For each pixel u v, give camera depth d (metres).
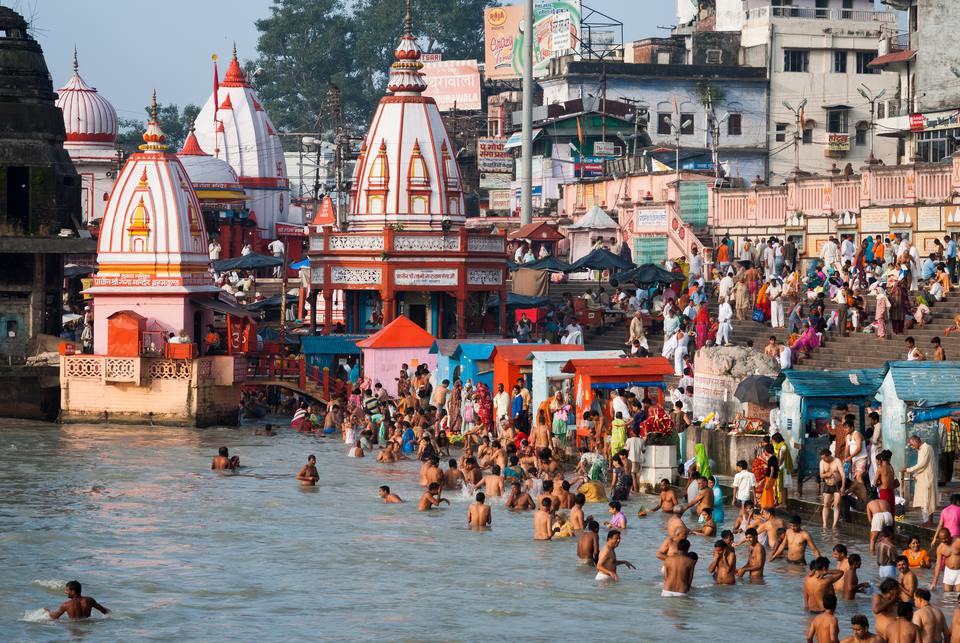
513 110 126.69
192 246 69.31
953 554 33.22
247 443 62.09
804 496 43.59
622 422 49.38
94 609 33.44
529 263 82.50
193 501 47.41
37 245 73.81
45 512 45.12
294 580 36.44
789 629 31.78
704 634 31.44
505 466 50.72
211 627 32.22
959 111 80.31
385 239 77.06
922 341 54.56
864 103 113.75
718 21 122.62
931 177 69.75
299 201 133.50
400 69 82.19
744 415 48.50
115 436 63.25
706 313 62.28
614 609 33.56
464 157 127.25
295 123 178.00
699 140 113.06
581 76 112.75
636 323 67.94
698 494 42.38
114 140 111.19
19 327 75.12
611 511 43.81
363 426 63.97
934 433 41.06
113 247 68.19
